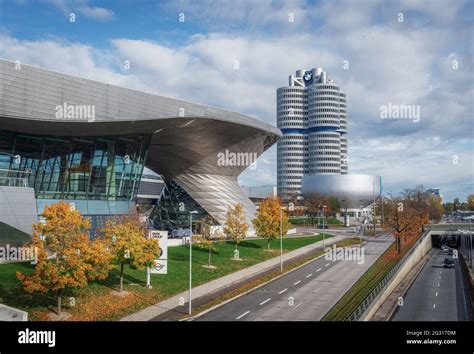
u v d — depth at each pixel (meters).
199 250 57.16
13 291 30.88
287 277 46.88
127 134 58.75
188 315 30.45
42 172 52.62
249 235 78.44
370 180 162.00
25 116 41.78
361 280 44.91
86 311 29.88
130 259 34.81
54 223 28.34
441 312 38.50
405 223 72.56
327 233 102.38
